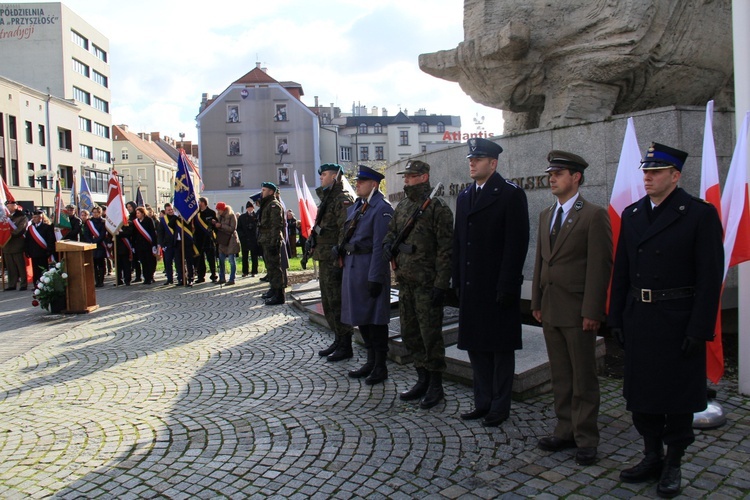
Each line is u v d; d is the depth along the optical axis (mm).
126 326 8031
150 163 73938
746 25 4289
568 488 3146
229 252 12047
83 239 13125
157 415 4484
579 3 6465
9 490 3320
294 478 3373
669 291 3025
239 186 49969
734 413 4090
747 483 3133
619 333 3252
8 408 4750
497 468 3414
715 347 3990
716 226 2961
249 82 49875
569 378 3590
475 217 3984
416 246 4402
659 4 6090
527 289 6434
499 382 4039
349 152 69438
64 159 44531
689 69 6621
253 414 4438
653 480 3211
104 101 58219
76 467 3604
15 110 37781
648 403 3029
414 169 4465
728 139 5434
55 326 8289
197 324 7977
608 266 3402
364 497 3131
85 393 5086
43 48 50000
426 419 4199
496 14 7000
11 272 13258
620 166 4520
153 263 13250
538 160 6223
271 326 7641
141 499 3189
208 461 3639
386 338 5078
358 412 4395
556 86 6762
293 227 19875
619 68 6262
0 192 12930
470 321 3998
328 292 5852
